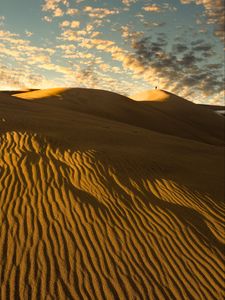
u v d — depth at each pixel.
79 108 44.50
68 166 11.27
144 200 10.04
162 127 49.25
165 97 74.38
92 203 9.16
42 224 7.86
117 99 52.66
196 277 7.08
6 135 13.23
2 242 7.03
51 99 46.41
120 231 8.16
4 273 6.23
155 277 6.84
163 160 14.98
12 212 8.14
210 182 13.43
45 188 9.52
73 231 7.80
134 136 20.41
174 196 10.87
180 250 7.91
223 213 10.42
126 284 6.50
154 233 8.35
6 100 29.84
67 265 6.71
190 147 22.27
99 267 6.82
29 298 5.80
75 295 6.03
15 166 10.55
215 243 8.50
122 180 11.12
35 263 6.61
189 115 64.94
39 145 12.63
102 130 19.42
